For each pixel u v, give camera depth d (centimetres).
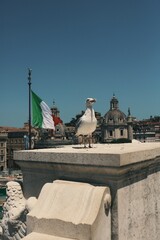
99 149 582
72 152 521
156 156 593
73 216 454
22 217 578
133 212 527
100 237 453
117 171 470
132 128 11875
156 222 613
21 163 604
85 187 482
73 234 443
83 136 692
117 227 480
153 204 604
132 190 526
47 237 452
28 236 457
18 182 624
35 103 1659
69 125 12738
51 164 550
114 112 11775
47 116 1658
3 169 11475
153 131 12394
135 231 531
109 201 473
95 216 443
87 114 645
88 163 495
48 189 508
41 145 9356
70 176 535
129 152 493
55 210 473
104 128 11775
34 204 548
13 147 12119
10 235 594
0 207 3559
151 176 599
